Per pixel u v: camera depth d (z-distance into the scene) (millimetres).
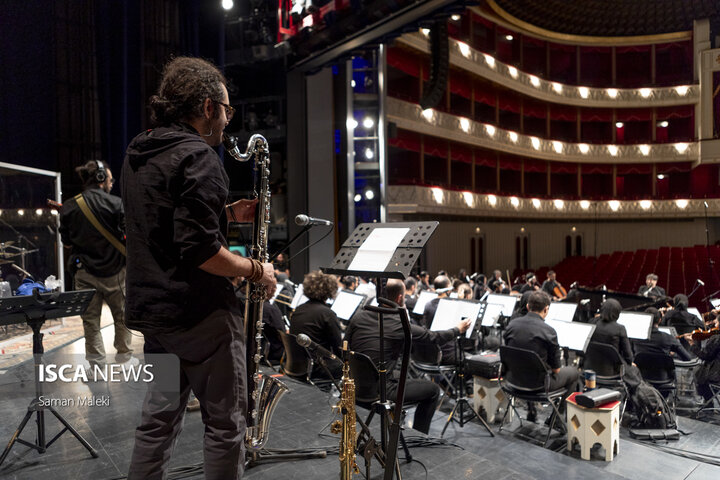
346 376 2334
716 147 25062
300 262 13766
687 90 25594
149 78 11242
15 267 6859
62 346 5895
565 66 27688
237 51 13633
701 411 6207
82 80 10258
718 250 21094
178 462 2850
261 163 2145
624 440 5043
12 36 9242
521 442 4688
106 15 10750
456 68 20922
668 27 25891
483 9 23469
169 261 1502
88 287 4129
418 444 3326
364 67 15164
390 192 17688
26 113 9438
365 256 2254
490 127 22281
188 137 1530
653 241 26672
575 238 27188
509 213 23125
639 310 9328
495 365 5461
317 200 13953
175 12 11781
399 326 3818
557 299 12383
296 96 13773
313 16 10211
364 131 15102
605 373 5695
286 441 3189
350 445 2291
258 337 2064
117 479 2605
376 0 8906
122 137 10844
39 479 2615
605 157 26281
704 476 4266
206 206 1430
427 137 21234
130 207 1538
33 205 7164
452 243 21844
